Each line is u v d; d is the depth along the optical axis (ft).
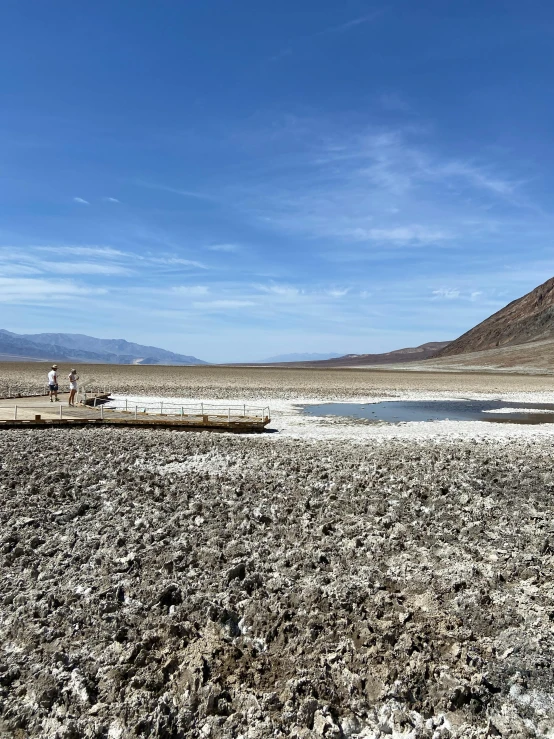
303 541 42.19
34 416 106.73
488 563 39.63
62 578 35.22
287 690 24.36
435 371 524.11
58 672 25.39
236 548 39.86
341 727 22.76
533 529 47.32
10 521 45.19
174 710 23.27
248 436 99.50
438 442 96.12
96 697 24.09
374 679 25.52
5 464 64.69
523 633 29.76
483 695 24.88
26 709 22.99
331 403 179.73
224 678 25.53
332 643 28.22
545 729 23.15
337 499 53.98
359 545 41.98
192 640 28.35
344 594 32.86
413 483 60.95
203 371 438.81
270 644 28.37
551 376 423.64
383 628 29.53
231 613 30.42
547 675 26.43
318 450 82.38
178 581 34.65
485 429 118.83
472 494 57.82
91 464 66.18
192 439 90.12
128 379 294.87
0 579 35.06
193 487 56.90
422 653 27.43
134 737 21.66
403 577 36.40
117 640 28.35
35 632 28.63
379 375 418.10
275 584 34.19
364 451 82.23
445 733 22.54
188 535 42.78
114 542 40.93
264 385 263.29
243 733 22.13
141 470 64.08
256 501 52.29
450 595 33.99
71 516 47.19
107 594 32.78
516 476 66.64
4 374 307.58
